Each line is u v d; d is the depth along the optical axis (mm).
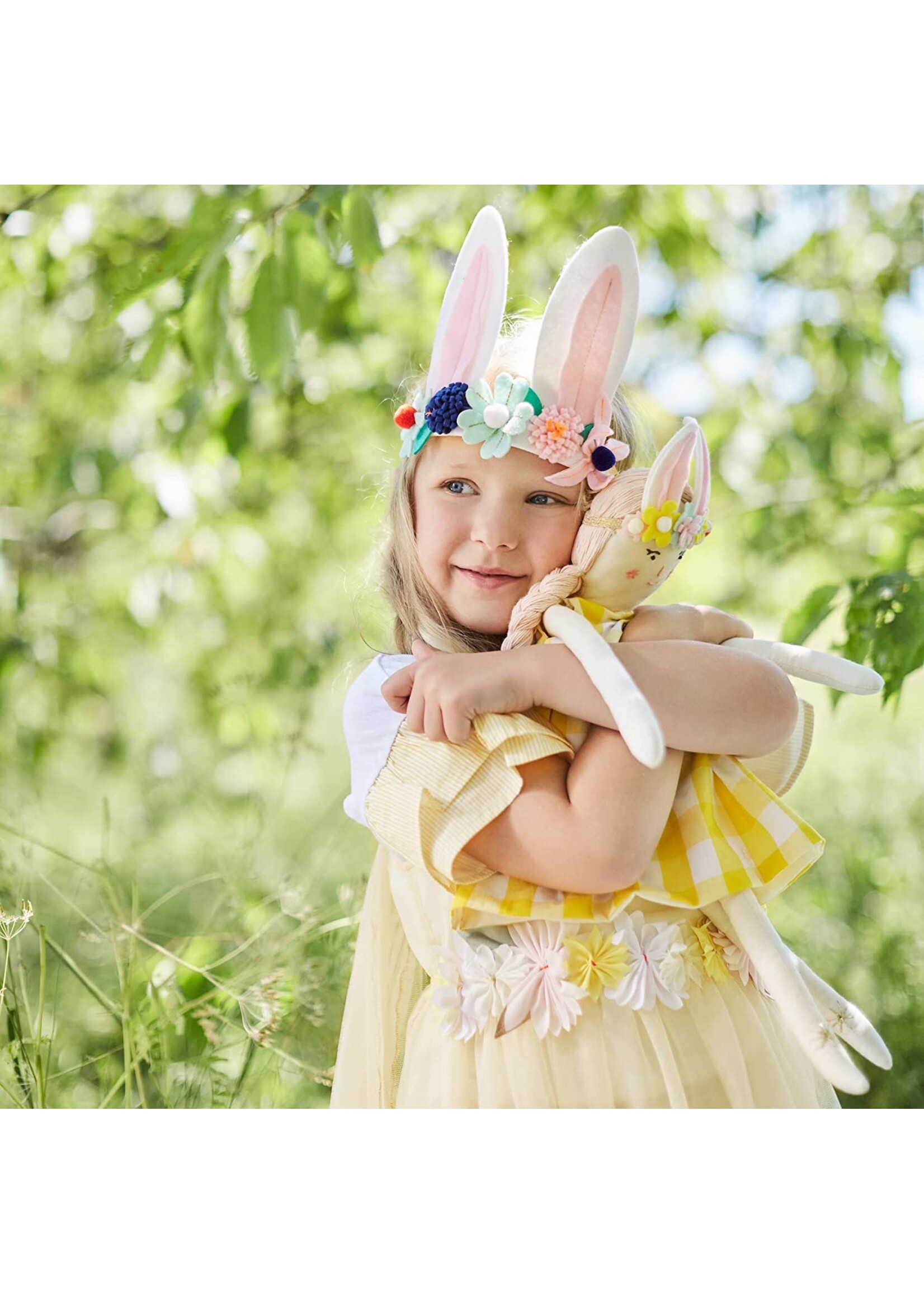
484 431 1285
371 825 1337
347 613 4289
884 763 3941
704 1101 1264
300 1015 2482
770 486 4000
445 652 1415
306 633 4281
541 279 4340
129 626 4387
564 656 1225
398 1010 1590
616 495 1274
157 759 4184
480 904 1268
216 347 3045
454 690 1222
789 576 4039
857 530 3811
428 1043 1437
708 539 4172
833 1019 1331
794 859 1304
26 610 4336
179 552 4332
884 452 3939
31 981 2816
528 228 4320
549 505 1309
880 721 4105
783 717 1242
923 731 4055
